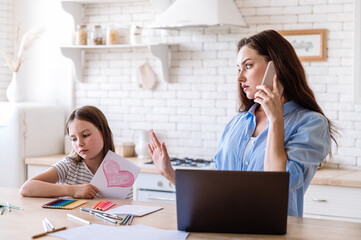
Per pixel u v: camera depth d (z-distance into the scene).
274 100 1.91
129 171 2.34
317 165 2.06
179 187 1.72
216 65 4.29
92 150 2.37
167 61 4.40
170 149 4.49
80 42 4.55
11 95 4.75
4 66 5.04
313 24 3.96
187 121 4.42
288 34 4.00
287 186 1.66
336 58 3.89
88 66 4.80
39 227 1.77
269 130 1.93
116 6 4.66
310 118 2.05
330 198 3.44
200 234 1.69
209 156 4.34
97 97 4.78
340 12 3.87
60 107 4.81
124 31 4.49
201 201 1.70
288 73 2.07
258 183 1.67
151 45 4.21
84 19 4.78
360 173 3.65
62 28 4.88
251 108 2.26
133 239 1.61
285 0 4.03
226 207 1.69
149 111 4.57
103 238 1.62
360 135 3.83
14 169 4.41
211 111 4.32
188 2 4.01
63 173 2.48
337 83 3.90
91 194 2.26
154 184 3.87
